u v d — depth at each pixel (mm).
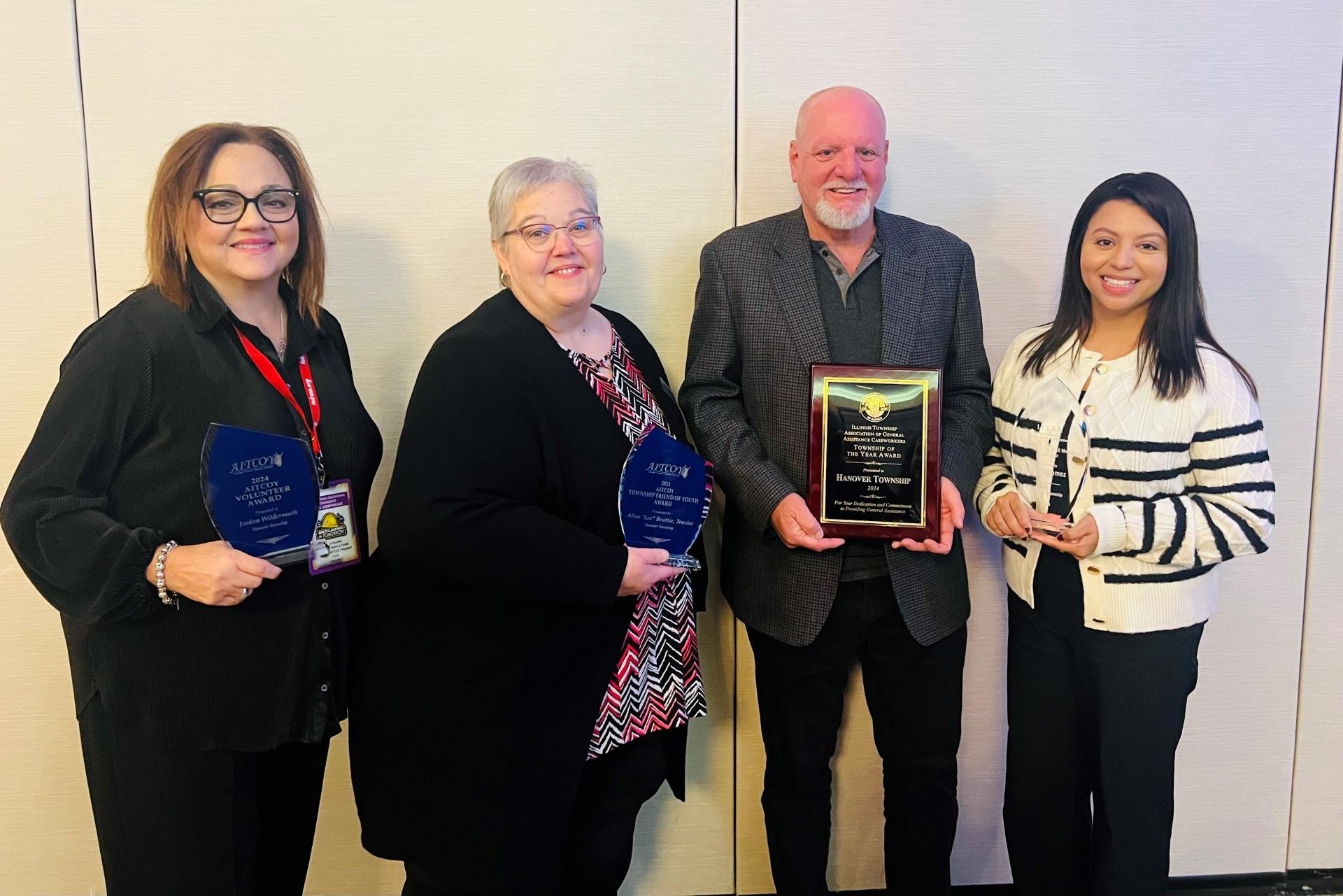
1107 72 1929
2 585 1881
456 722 1408
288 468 1331
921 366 1661
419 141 1858
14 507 1251
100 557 1238
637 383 1562
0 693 1911
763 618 1696
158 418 1301
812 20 1880
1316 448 2064
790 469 1660
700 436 1690
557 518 1375
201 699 1329
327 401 1449
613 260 1928
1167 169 1966
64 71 1778
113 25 1776
